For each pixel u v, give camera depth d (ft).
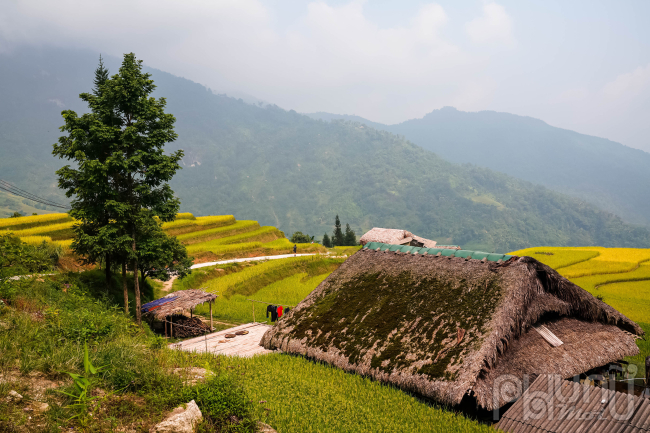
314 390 39.14
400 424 33.76
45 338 32.01
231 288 128.88
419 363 40.78
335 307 55.16
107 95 72.18
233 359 49.60
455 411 38.22
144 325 77.71
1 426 19.95
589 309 46.37
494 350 37.73
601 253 203.41
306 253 228.22
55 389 24.11
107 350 31.55
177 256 102.99
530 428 30.66
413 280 51.88
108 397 25.75
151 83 78.28
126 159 73.26
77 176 71.05
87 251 79.10
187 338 76.89
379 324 48.24
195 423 24.88
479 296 43.91
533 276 43.78
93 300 69.77
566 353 42.73
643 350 63.31
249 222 284.61
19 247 75.31
